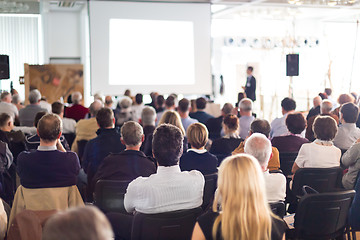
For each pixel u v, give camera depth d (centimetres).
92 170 397
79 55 1511
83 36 1473
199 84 1102
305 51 1494
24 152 278
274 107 1461
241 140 415
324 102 576
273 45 1436
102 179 303
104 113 399
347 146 438
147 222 227
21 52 1417
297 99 1495
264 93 1497
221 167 169
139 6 1045
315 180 333
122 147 400
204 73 1102
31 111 622
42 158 274
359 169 337
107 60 1040
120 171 301
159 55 1071
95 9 1023
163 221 227
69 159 281
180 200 235
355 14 1397
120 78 1052
